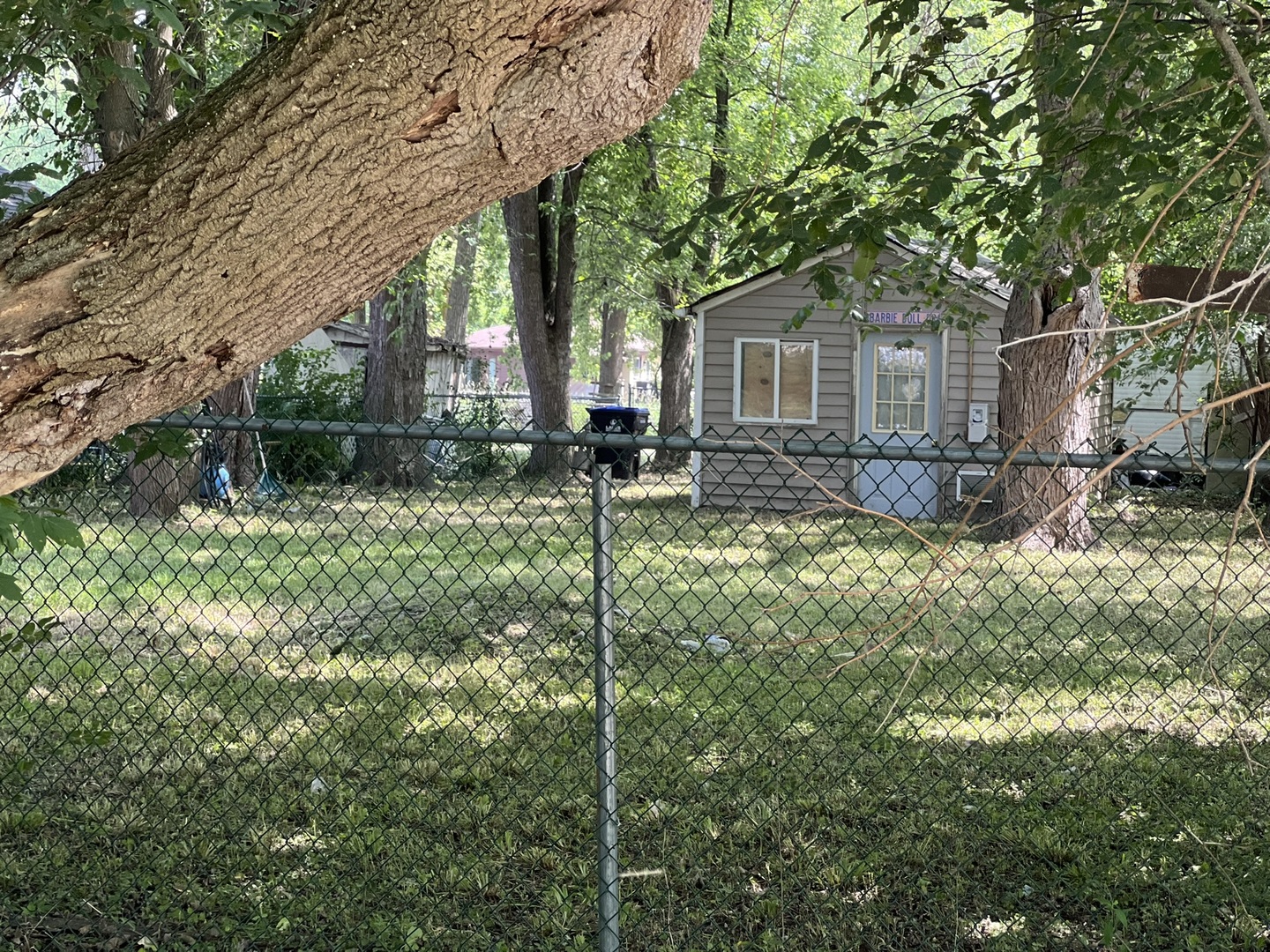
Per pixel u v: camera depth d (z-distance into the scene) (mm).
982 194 4043
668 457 22016
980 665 5547
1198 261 5988
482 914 3490
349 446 17406
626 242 19016
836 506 2166
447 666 6453
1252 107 2055
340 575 9188
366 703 5680
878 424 15266
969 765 4816
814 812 4297
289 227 1654
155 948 3266
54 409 1719
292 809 4297
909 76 4266
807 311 4969
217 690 5543
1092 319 10828
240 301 1704
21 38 3971
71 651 6508
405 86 1578
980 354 14906
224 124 1648
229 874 3705
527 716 5508
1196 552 10578
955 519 13391
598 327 42000
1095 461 2732
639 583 8953
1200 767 4734
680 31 1645
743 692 5910
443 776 4672
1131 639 7152
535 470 18234
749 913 3479
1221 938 3338
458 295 37219
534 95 1603
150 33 3842
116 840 3990
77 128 6145
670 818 4230
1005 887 3709
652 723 5359
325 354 18922
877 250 3779
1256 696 5840
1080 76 3383
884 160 4297
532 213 18234
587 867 3803
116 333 1688
